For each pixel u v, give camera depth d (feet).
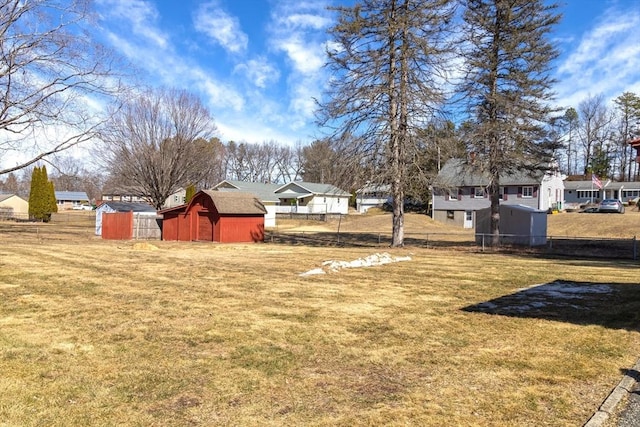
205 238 90.07
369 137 64.49
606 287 33.04
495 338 19.53
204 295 28.53
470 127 69.62
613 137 219.00
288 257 53.98
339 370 15.47
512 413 12.08
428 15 60.39
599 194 192.24
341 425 11.32
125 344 18.03
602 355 17.24
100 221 102.73
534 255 59.31
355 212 188.24
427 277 37.47
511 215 74.84
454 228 123.13
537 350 17.85
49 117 34.91
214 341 18.65
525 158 68.54
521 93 67.36
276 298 27.86
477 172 73.15
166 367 15.47
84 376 14.46
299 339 19.11
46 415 11.59
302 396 13.20
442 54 60.90
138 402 12.57
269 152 285.64
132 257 51.72
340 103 64.59
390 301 27.32
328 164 70.74
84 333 19.47
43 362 15.69
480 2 66.74
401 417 11.79
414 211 163.22
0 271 37.09
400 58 62.23
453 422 11.52
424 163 64.80
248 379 14.48
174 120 113.80
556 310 25.17
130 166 108.88
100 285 31.73
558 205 147.95
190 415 11.80
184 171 117.50
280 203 179.01
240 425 11.27
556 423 11.50
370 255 55.98
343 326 21.31
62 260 46.34
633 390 13.76
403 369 15.62
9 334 19.10
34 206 165.17
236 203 89.45
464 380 14.58
